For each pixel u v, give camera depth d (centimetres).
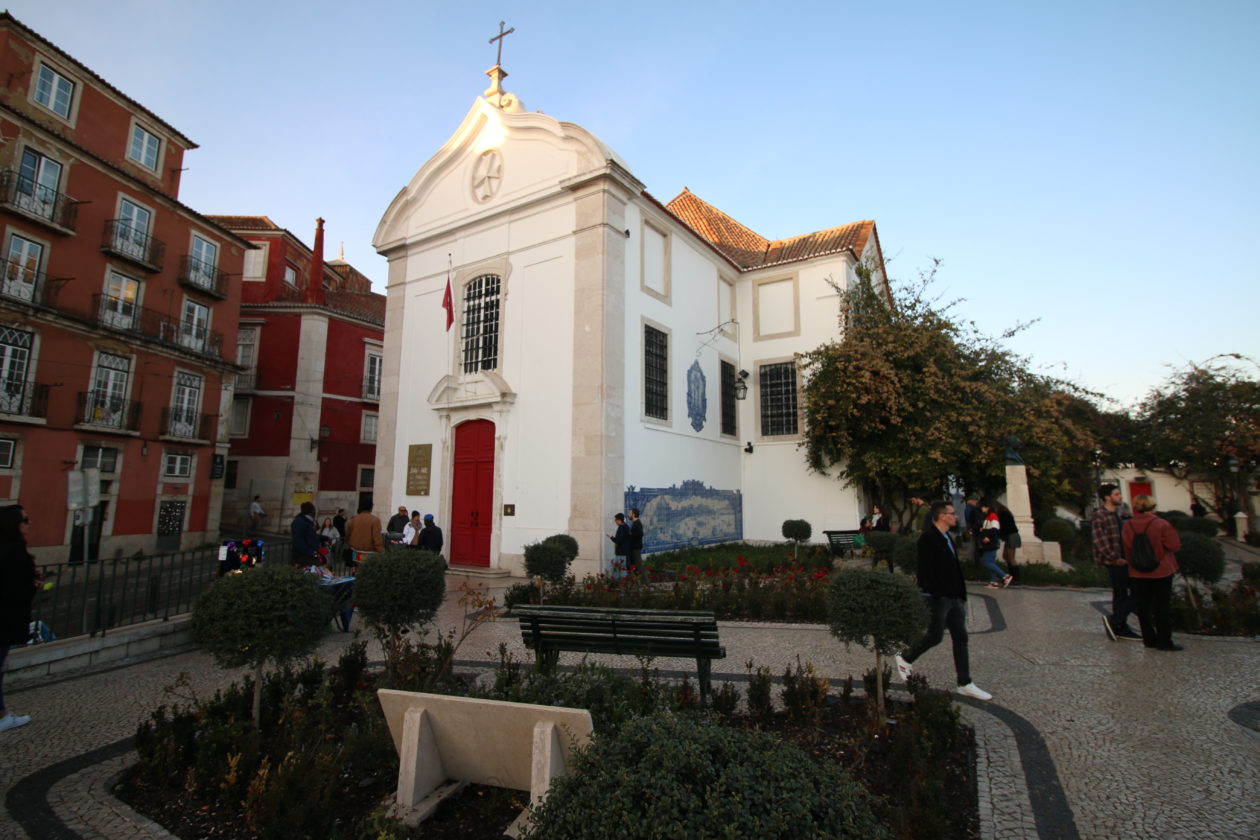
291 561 877
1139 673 582
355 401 2742
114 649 684
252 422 2575
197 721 430
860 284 1808
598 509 1276
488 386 1476
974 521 1188
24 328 1600
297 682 508
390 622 531
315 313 2628
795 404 1848
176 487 1995
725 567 1230
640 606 898
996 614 865
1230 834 319
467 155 1667
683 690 465
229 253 2228
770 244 2173
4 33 1609
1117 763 398
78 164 1731
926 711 414
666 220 1612
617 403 1350
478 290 1588
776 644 721
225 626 422
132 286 1883
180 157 2088
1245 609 739
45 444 1631
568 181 1418
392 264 1783
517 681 486
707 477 1705
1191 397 2602
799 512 1789
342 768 380
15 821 352
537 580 1048
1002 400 1612
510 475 1421
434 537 1258
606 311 1352
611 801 215
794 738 427
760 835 199
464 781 356
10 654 600
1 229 1556
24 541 518
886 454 1600
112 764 427
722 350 1864
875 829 212
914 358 1641
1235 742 427
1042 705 501
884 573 462
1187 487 3102
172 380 1991
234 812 353
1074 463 2102
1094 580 1096
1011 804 347
